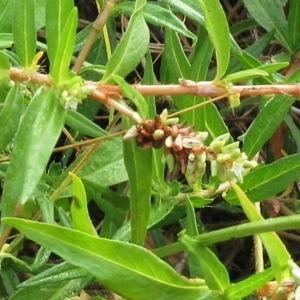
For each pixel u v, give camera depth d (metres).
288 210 0.38
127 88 0.21
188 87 0.23
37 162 0.20
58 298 0.28
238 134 0.44
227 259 0.42
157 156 0.28
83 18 0.45
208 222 0.43
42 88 0.21
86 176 0.30
